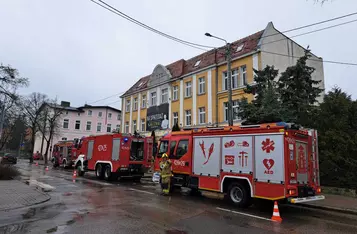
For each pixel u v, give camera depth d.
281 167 7.69
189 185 10.47
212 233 5.63
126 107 35.38
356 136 11.42
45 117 39.09
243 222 6.69
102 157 16.95
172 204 8.83
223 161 9.34
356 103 12.34
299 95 14.45
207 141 10.09
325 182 12.32
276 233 5.80
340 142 11.73
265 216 7.50
